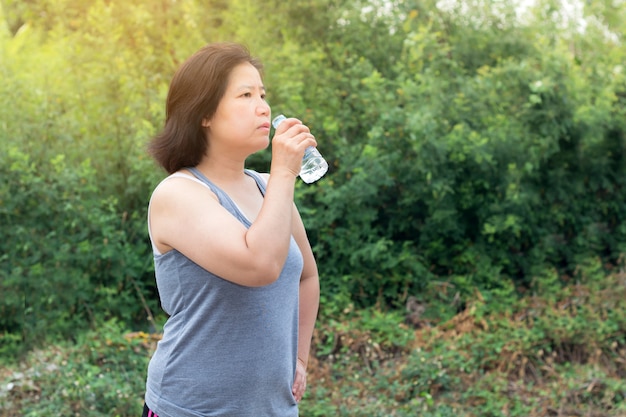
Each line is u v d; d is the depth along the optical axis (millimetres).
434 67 6156
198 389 1838
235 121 1853
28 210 5457
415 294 5828
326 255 5781
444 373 4379
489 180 6004
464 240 6137
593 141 6414
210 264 1737
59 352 4691
